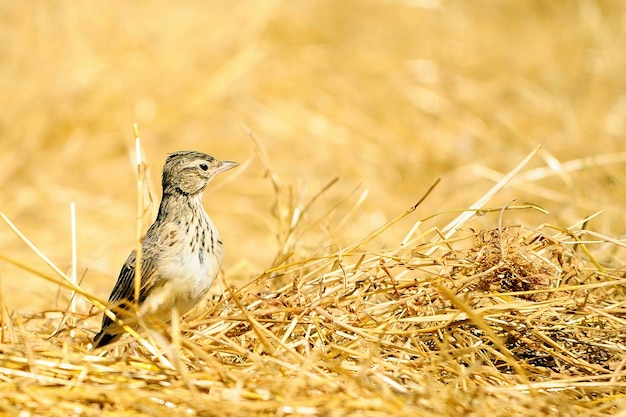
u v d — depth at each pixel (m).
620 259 11.37
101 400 8.02
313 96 21.25
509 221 14.57
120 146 19.41
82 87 20.77
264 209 17.33
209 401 7.79
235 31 23.50
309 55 23.00
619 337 9.39
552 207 15.59
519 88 22.02
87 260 15.38
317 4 25.41
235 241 16.27
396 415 7.68
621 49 24.02
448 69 22.86
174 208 10.28
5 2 22.73
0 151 18.97
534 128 20.30
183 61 22.05
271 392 8.04
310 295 9.89
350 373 8.45
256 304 9.71
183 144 19.50
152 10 24.06
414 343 9.08
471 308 9.55
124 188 18.20
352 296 9.73
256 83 21.47
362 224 15.96
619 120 20.55
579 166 15.23
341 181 18.16
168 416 7.77
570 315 9.64
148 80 21.30
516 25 26.06
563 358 9.02
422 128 20.33
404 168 18.75
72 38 22.22
